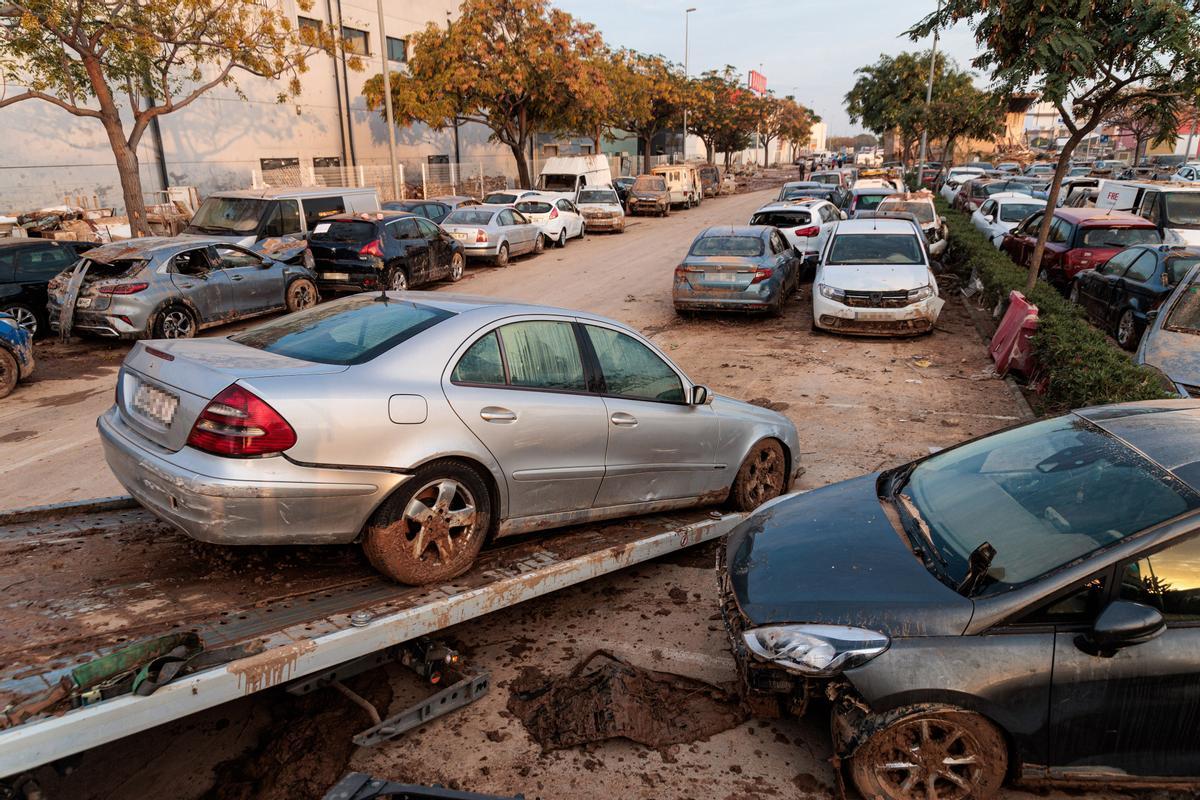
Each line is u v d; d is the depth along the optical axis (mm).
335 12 28062
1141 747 2932
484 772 3230
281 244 14148
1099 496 3260
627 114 41156
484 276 18531
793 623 3172
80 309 10695
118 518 4434
